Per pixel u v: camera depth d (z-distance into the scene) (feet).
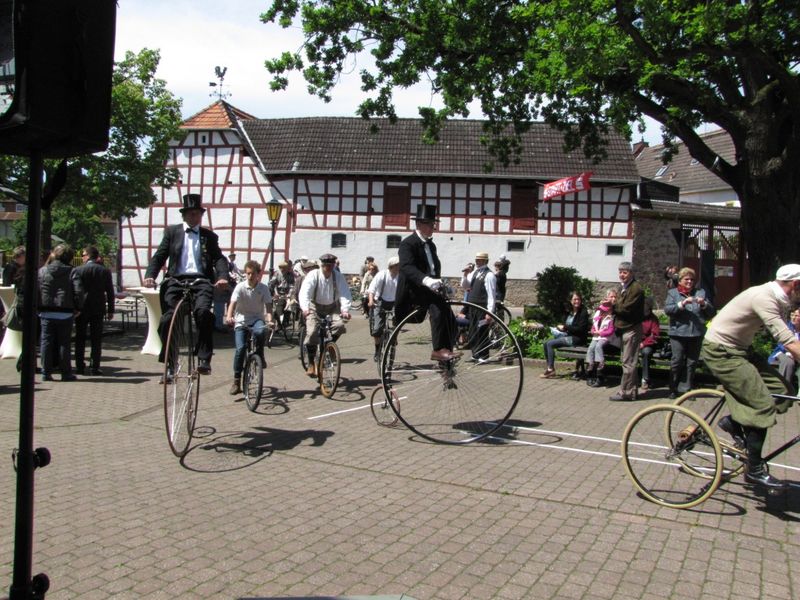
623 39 36.63
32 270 8.88
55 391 32.35
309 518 15.94
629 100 40.55
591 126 54.54
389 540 14.71
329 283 32.24
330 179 113.39
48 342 34.88
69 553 13.78
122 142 59.62
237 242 115.14
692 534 15.33
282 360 44.57
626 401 31.19
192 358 21.27
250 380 28.63
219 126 114.42
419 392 27.58
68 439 23.31
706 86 45.01
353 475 19.36
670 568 13.50
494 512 16.52
